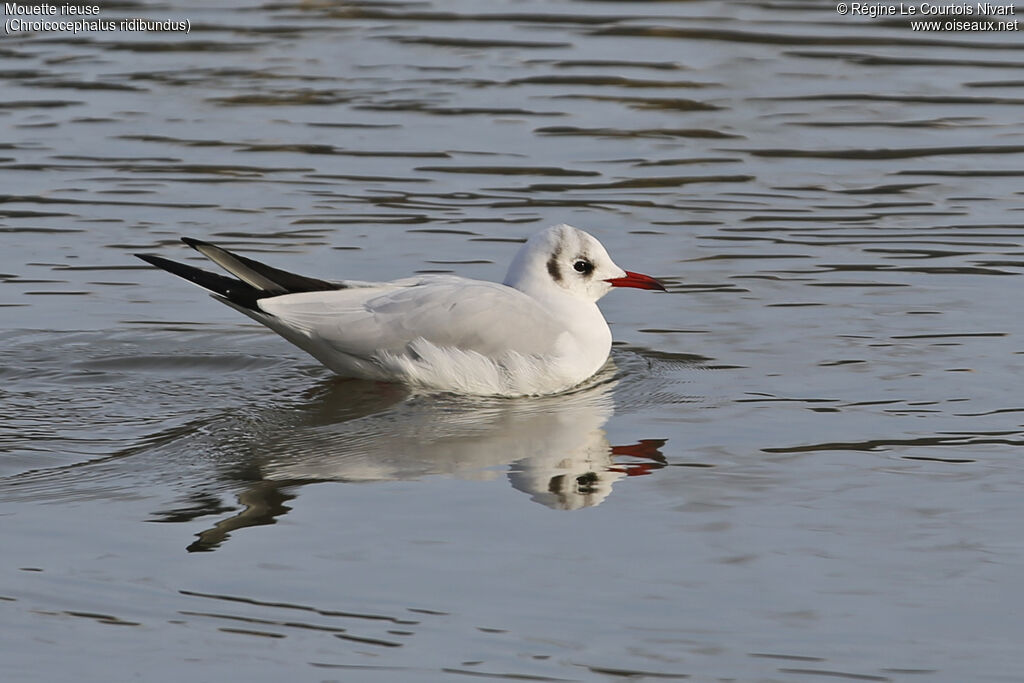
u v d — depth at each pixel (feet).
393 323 42.73
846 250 53.98
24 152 63.52
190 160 62.95
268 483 35.27
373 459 37.06
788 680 26.55
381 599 29.27
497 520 33.09
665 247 54.44
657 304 49.62
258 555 31.17
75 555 31.09
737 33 80.94
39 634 27.86
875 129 67.26
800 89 72.33
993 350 44.80
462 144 65.05
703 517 33.27
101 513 33.32
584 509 33.76
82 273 51.31
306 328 42.34
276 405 41.24
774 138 66.18
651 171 62.28
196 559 30.94
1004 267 52.06
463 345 42.78
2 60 76.23
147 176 61.05
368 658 27.14
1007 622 28.55
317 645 27.58
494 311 43.11
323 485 35.17
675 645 27.68
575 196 59.36
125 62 76.28
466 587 29.78
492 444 38.29
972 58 76.84
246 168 62.13
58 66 75.46
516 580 30.12
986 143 65.36
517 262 46.06
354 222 56.39
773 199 59.31
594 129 66.90
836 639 27.91
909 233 55.62
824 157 64.03
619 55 77.05
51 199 58.39
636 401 41.86
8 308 48.03
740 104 70.23
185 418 39.91
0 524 32.60
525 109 69.36
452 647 27.53
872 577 30.35
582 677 26.61
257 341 46.52
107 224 55.98
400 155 63.72
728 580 30.17
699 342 46.42
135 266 52.16
